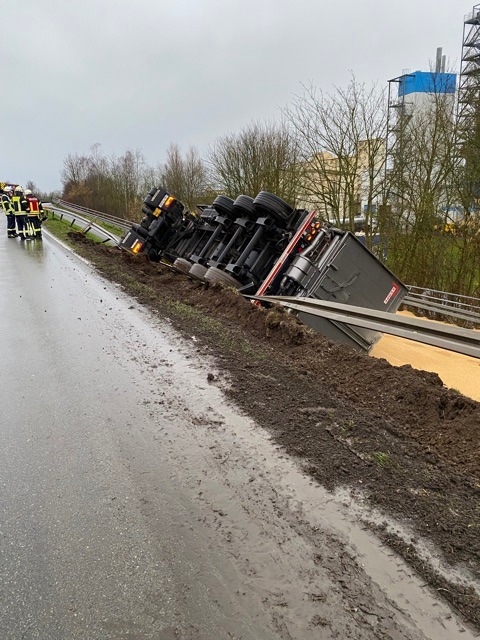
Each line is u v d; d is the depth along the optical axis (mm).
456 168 19297
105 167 44000
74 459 3117
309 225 8258
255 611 1916
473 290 18250
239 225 9914
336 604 1943
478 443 3246
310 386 4258
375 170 21031
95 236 21797
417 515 2469
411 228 20844
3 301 8125
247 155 24344
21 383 4492
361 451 3104
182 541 2328
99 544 2318
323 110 20672
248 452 3133
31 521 2502
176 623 1862
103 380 4504
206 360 5004
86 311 7332
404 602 1944
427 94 21500
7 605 1966
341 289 7922
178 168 32188
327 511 2521
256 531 2387
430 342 4078
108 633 1822
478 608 1912
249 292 8867
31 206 18828
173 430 3475
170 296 8766
